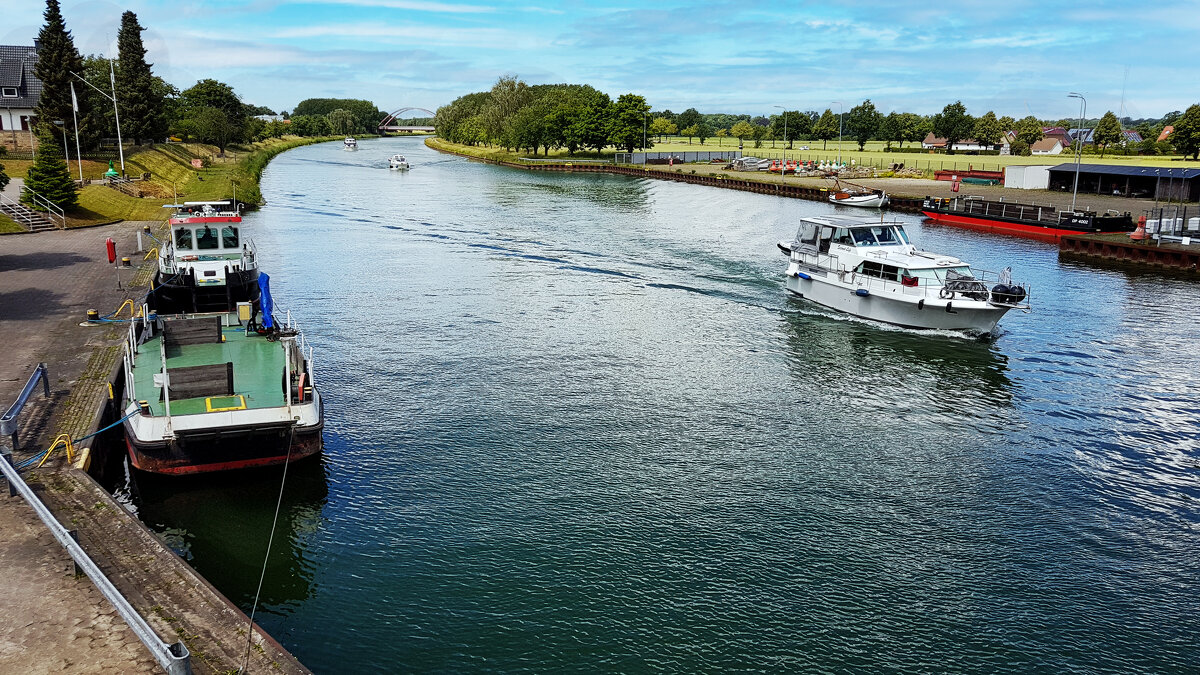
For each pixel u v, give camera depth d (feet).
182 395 75.41
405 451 88.12
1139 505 80.94
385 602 62.69
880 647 59.88
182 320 98.32
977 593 66.49
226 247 127.85
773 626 61.72
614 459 88.38
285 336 84.38
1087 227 236.84
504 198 350.64
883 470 87.66
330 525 73.15
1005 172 388.37
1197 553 72.64
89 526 57.77
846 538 73.92
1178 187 318.45
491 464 85.92
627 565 68.64
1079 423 101.55
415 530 72.74
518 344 128.06
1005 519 77.97
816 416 102.78
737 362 123.54
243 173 380.99
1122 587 67.56
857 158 650.84
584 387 110.11
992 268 199.93
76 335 106.32
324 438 90.43
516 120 642.22
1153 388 114.01
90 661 43.45
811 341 135.13
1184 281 185.26
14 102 358.43
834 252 157.07
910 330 142.72
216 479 75.72
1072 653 59.82
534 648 58.23
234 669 43.47
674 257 206.08
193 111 534.78
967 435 97.50
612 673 56.18
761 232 255.09
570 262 196.24
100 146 348.59
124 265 156.56
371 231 244.01
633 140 612.70
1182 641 61.31
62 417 77.46
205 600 49.75
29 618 46.93
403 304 151.02
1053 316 152.66
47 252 172.24
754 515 77.46
